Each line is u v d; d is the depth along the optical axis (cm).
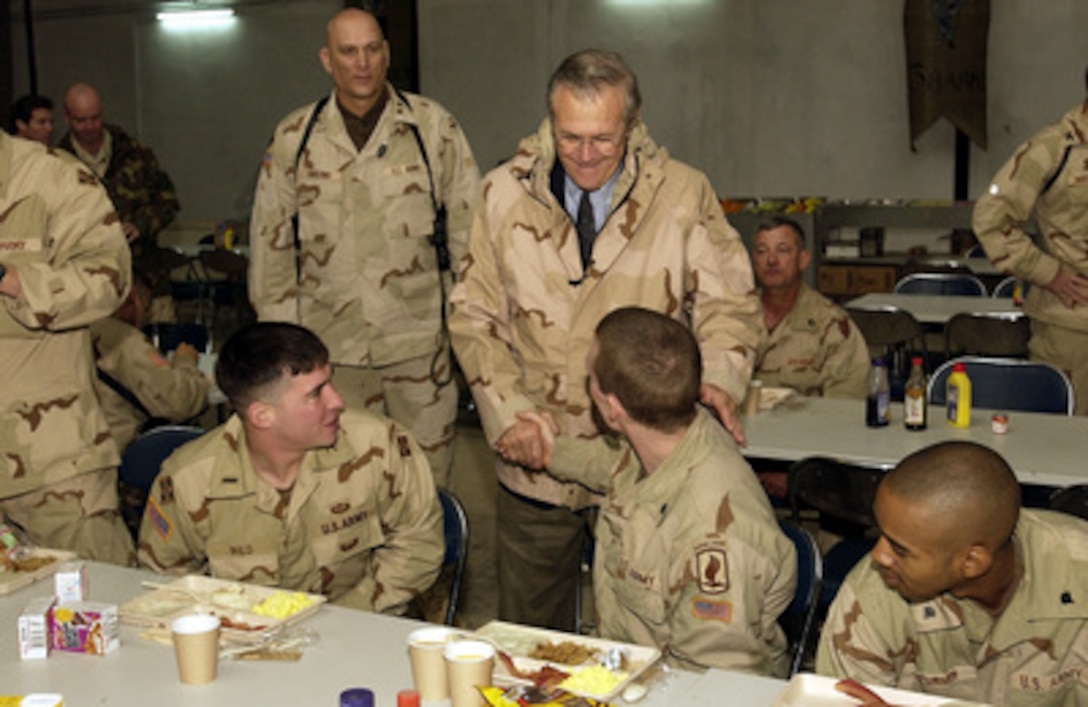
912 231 888
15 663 195
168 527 251
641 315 225
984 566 178
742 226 814
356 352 396
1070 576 189
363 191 390
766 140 939
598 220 280
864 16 898
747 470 227
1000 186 460
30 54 1173
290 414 236
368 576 265
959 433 361
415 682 180
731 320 279
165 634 203
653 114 968
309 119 391
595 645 195
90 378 297
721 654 216
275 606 210
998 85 870
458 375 712
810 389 443
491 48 1006
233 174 1123
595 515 319
